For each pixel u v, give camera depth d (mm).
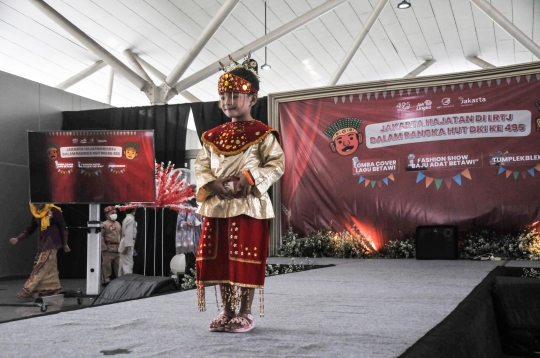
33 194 7797
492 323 3932
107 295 5246
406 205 9656
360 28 12859
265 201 2656
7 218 10773
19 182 11102
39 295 7680
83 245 11672
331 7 11203
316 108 10375
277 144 2711
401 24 12789
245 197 2598
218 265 2639
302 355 2113
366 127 10000
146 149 7820
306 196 10352
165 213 10992
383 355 2113
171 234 10945
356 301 4000
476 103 9305
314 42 13383
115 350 2213
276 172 2607
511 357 4199
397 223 9695
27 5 10836
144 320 3055
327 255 10062
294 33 12875
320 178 10273
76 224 11719
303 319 3102
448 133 9445
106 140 7785
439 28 12961
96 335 2576
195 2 11273
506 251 8914
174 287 5305
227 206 2607
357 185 10008
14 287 9344
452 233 8945
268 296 4336
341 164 10141
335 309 3557
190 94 14570
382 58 14508
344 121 10156
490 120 9211
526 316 4254
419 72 14773
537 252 8750
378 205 9836
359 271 6973
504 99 9148
